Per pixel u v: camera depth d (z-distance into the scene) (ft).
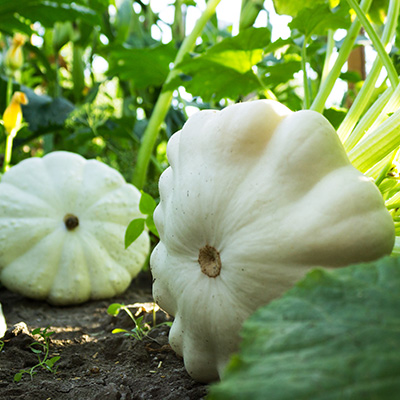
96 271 2.42
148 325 1.87
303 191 1.13
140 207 1.70
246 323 0.75
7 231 2.35
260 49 2.14
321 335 0.69
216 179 1.18
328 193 1.10
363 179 1.13
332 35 2.06
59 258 2.38
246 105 1.24
